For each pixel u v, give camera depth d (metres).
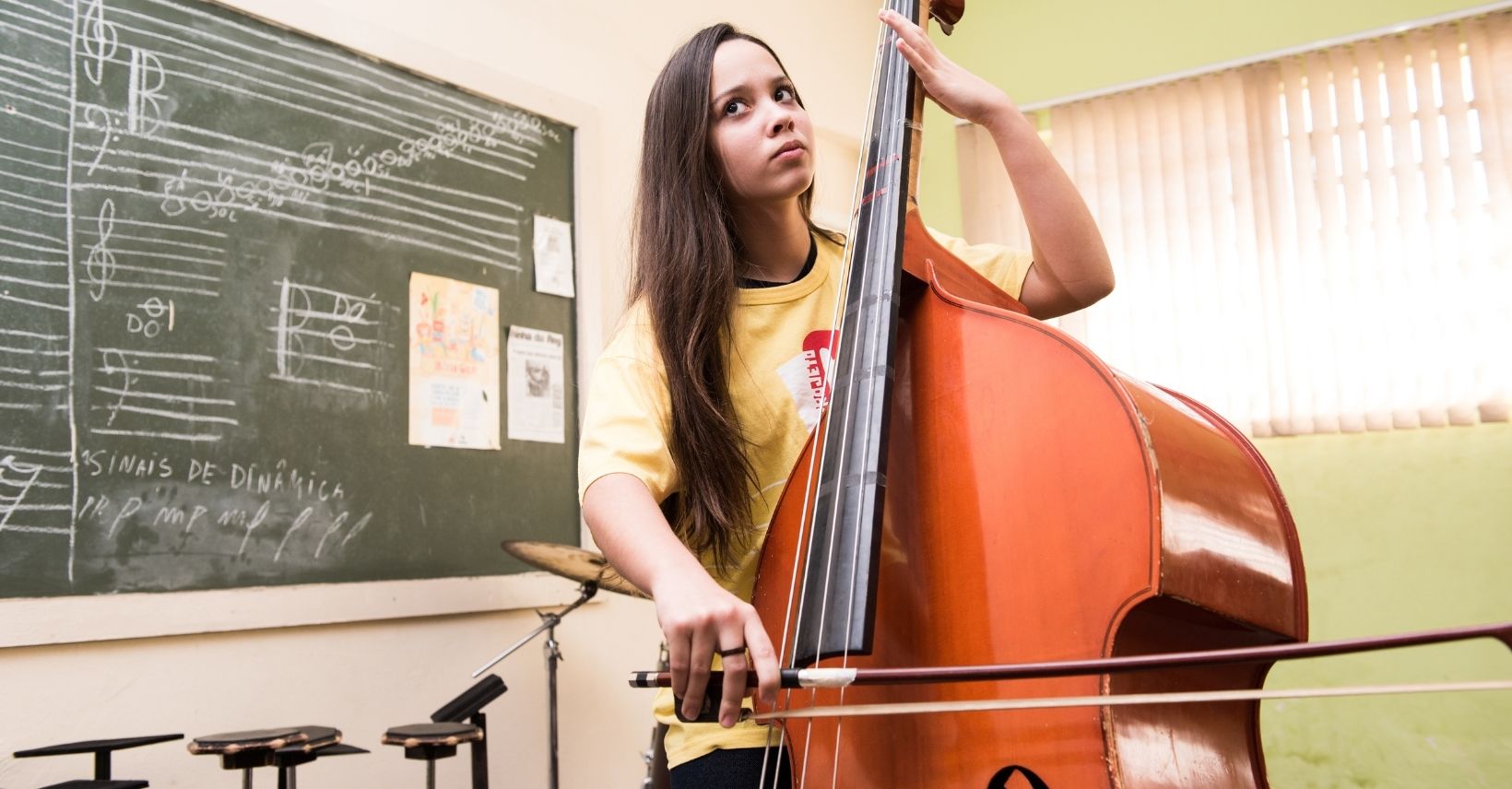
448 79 2.68
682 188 1.05
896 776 0.81
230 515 2.15
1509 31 3.40
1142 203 3.86
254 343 2.24
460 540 2.56
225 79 2.26
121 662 1.96
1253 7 3.82
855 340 0.89
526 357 2.79
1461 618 3.33
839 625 0.74
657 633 3.06
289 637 2.22
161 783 1.99
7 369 1.89
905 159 0.97
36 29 2.00
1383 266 3.47
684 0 3.42
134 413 2.04
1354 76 3.61
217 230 2.21
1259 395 3.60
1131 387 0.85
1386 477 3.47
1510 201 3.33
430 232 2.61
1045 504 0.80
